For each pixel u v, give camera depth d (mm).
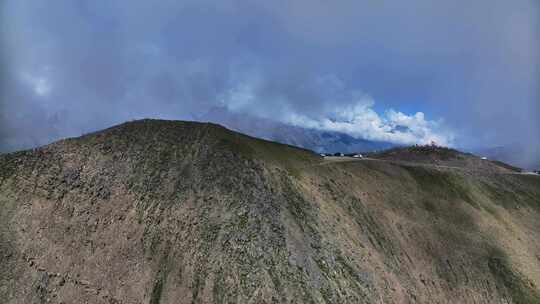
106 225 55344
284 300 49000
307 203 61219
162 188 59062
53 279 51031
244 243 53031
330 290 51562
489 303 60562
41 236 54344
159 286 50062
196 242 52812
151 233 54312
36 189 58562
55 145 65125
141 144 65500
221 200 57594
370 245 60250
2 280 50688
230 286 49250
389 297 54688
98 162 62406
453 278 61812
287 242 54500
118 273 51281
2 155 62531
